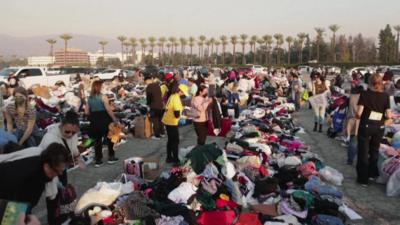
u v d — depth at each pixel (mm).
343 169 8625
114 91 21250
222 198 6172
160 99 11805
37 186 3736
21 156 3893
